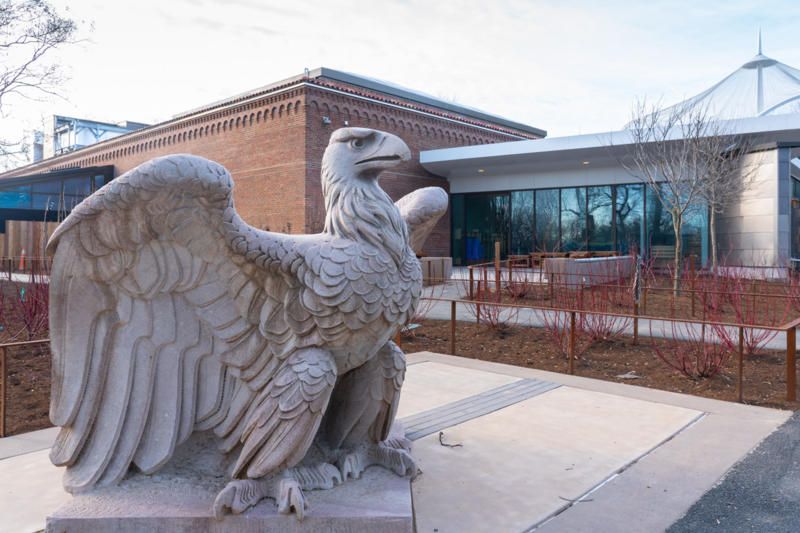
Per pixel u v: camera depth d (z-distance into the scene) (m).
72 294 2.71
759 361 7.21
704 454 4.06
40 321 8.54
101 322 2.80
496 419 4.84
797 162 18.38
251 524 2.67
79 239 2.58
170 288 2.79
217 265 2.76
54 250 2.65
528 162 20.38
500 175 22.12
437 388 5.89
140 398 2.87
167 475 2.98
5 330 8.94
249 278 2.79
